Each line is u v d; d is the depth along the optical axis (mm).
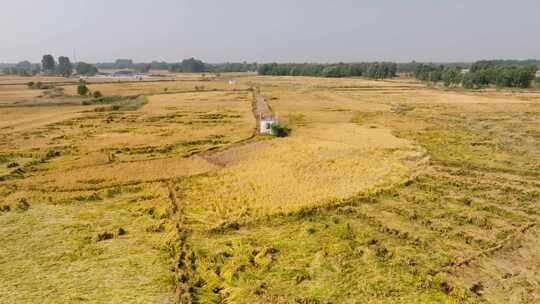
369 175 36844
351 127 61688
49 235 25078
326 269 21141
